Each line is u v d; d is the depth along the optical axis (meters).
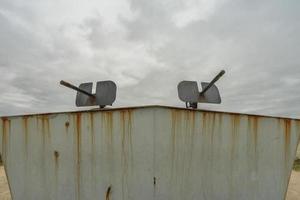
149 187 2.00
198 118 2.07
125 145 2.05
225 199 2.06
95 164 2.09
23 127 2.28
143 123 2.04
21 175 2.25
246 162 2.11
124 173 2.04
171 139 2.03
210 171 2.06
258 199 2.09
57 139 2.19
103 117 2.11
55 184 2.17
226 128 2.11
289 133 2.18
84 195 2.10
